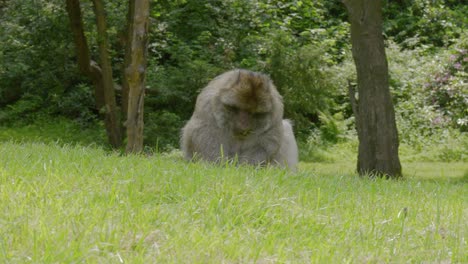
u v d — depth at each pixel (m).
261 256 4.73
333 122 22.06
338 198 7.18
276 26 24.14
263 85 9.82
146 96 21.00
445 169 17.72
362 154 13.57
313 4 27.09
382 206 7.10
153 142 19.42
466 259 5.03
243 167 8.74
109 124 18.64
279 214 5.90
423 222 6.41
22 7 21.41
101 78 19.53
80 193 6.00
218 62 21.59
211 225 5.45
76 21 18.45
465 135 21.20
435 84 22.83
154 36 23.02
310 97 21.75
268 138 10.16
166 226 5.25
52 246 4.41
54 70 22.77
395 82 23.72
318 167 17.95
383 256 5.02
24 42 22.31
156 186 6.50
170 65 22.66
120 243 4.71
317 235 5.58
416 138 21.39
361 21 13.38
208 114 10.11
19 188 6.01
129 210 5.57
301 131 22.09
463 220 6.60
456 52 22.97
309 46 21.75
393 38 27.56
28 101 23.05
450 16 28.28
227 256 4.63
